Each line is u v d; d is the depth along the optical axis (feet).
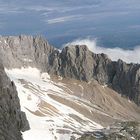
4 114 627.05
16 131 638.53
